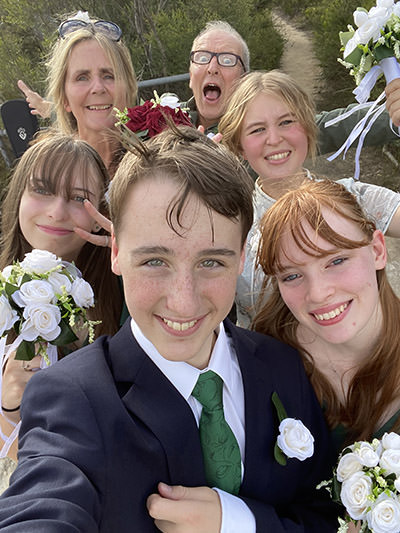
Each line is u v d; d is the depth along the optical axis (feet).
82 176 2.53
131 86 4.10
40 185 2.48
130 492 1.51
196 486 1.64
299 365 2.05
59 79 4.00
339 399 2.24
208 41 4.45
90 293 2.18
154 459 1.55
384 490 1.72
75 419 1.49
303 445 1.71
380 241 2.14
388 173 7.05
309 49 12.18
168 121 1.52
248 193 1.52
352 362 2.19
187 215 1.36
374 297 2.01
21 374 2.22
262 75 3.05
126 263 1.45
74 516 1.22
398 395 2.14
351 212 2.00
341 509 1.97
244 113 3.00
